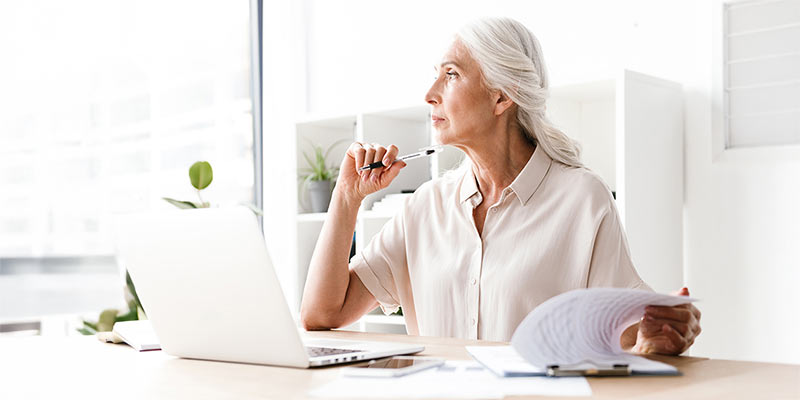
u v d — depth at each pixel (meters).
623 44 2.89
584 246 1.48
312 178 3.54
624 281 1.47
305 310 1.61
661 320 1.06
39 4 3.44
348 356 1.03
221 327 1.07
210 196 4.00
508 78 1.53
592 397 0.76
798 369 0.93
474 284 1.56
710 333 2.65
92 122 3.59
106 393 0.89
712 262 2.65
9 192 3.32
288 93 4.09
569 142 1.63
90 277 3.53
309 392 0.82
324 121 3.56
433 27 3.53
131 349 1.30
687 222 2.72
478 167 1.62
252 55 4.23
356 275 1.68
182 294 1.11
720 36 2.63
